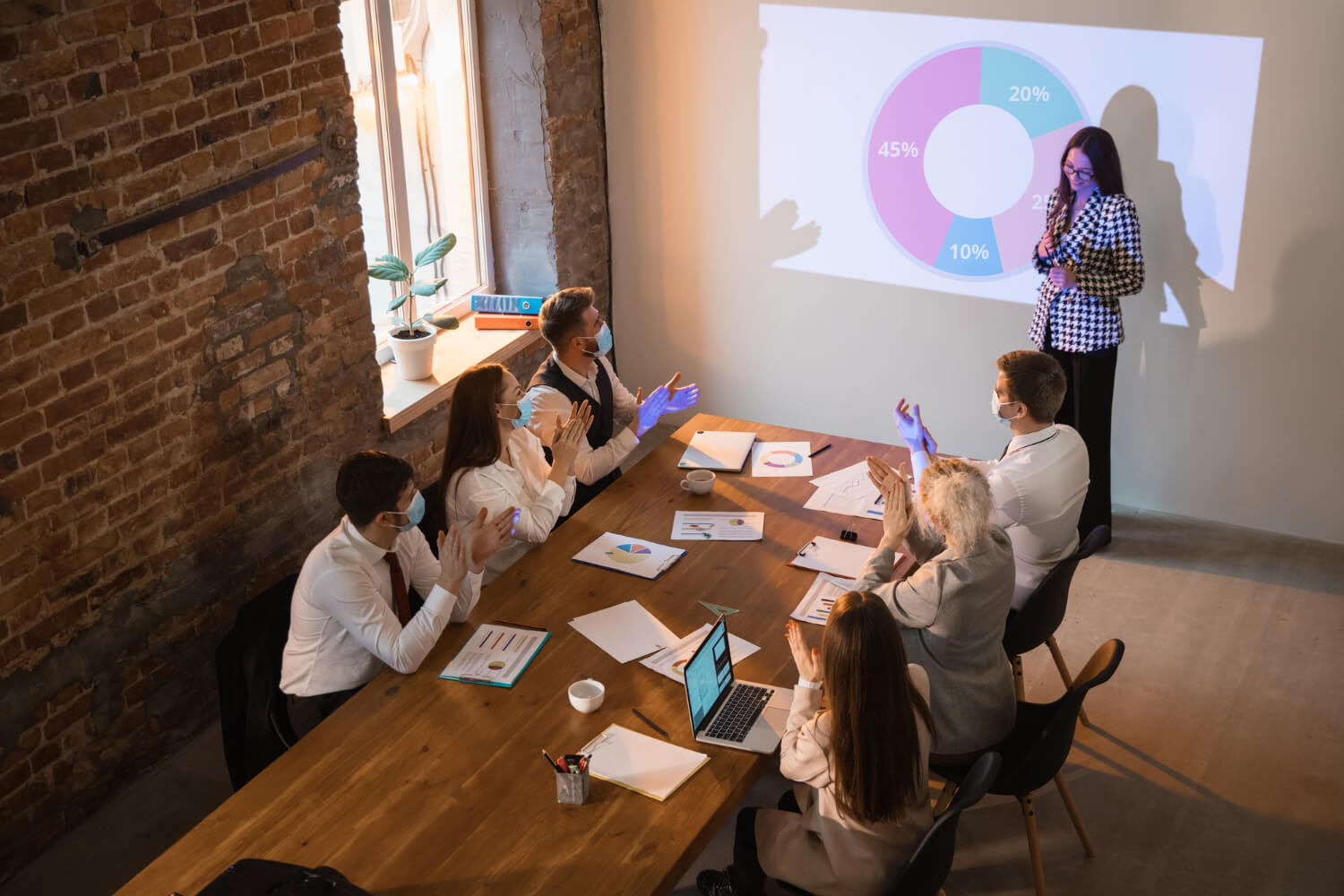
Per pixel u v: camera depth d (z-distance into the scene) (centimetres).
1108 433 472
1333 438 470
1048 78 472
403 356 471
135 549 356
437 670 297
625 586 333
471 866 237
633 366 613
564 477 371
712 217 560
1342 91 424
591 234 573
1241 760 365
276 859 239
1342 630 427
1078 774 360
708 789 257
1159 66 451
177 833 347
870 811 237
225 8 349
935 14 482
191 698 388
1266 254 457
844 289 544
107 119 320
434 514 358
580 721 279
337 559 299
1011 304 511
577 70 534
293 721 310
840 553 345
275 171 378
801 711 260
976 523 282
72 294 320
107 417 338
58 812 347
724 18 521
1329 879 318
